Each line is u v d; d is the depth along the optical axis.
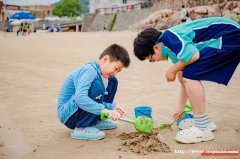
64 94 2.77
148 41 2.64
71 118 2.64
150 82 5.04
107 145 2.48
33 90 4.53
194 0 22.09
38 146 2.45
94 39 16.53
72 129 2.78
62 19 59.00
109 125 2.92
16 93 4.33
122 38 16.38
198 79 2.56
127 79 5.32
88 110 2.55
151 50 2.67
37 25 54.81
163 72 6.03
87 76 2.62
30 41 16.80
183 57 2.50
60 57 8.62
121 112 2.71
